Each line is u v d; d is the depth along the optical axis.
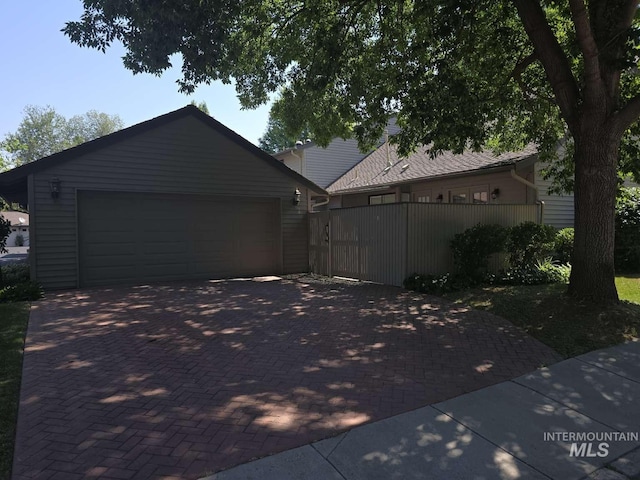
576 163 6.95
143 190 10.91
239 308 7.84
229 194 12.21
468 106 8.03
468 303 7.94
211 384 4.23
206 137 11.81
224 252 12.41
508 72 9.95
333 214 12.45
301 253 13.62
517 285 9.37
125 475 2.70
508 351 5.27
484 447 3.08
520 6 7.11
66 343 5.62
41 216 9.69
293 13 9.90
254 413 3.59
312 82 9.29
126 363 4.84
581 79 7.62
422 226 10.09
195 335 6.01
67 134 55.59
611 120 6.54
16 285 9.26
